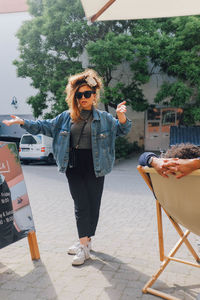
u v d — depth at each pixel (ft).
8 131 77.20
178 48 46.39
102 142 9.87
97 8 8.48
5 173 9.57
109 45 44.37
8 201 9.48
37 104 53.31
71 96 9.87
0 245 8.96
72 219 15.75
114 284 8.38
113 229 13.74
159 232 8.21
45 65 52.42
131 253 10.69
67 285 8.34
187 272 9.09
